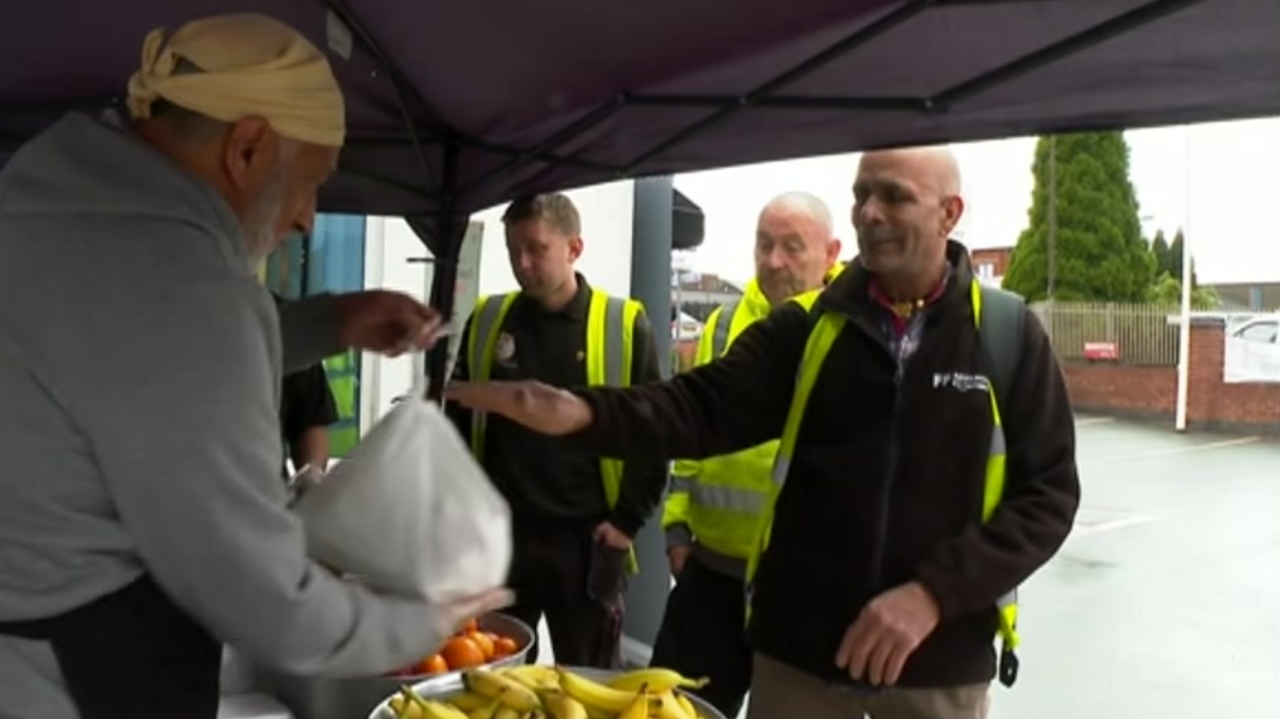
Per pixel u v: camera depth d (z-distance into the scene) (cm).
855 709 180
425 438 118
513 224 270
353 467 117
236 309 101
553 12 151
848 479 175
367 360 374
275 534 100
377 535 114
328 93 113
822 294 185
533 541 264
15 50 185
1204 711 287
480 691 148
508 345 274
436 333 178
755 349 190
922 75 149
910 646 156
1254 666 305
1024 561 164
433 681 152
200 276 100
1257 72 137
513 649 179
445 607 115
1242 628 324
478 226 379
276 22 114
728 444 186
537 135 205
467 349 281
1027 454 173
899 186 170
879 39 137
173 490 95
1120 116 155
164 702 106
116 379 96
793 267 265
